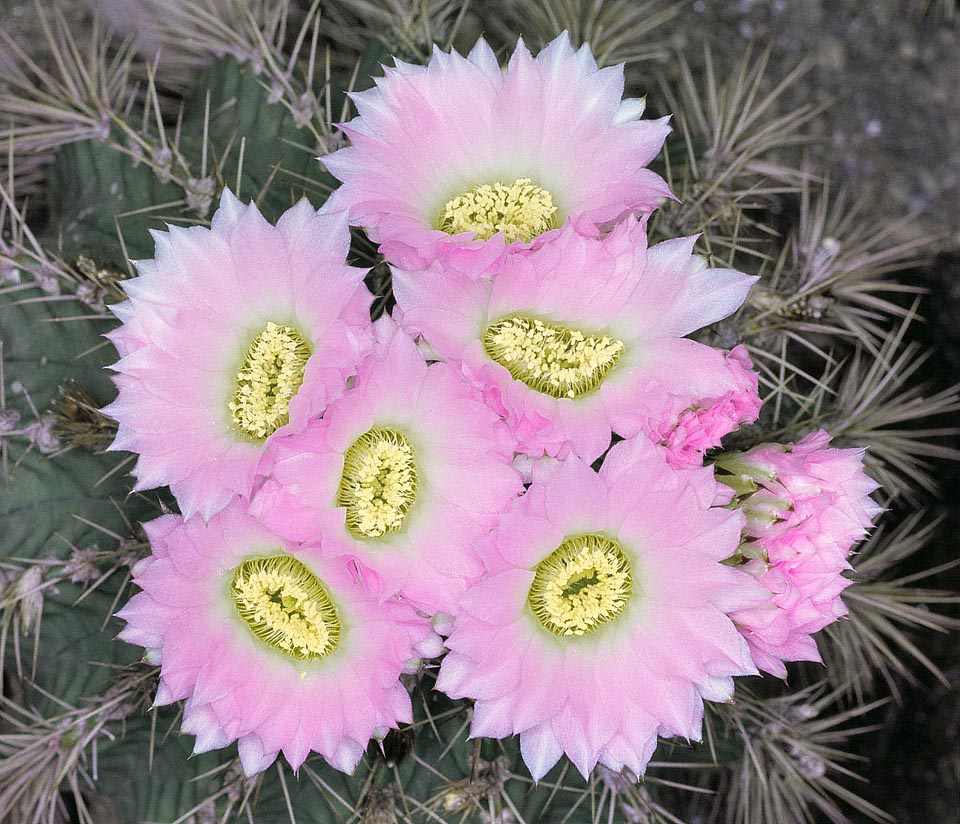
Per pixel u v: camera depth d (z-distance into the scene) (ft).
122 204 0.93
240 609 0.75
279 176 0.92
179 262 0.73
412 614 0.72
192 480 0.72
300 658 0.75
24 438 0.88
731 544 0.71
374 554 0.72
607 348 0.73
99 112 0.94
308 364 0.70
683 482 0.71
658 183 0.75
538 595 0.74
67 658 0.91
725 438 0.90
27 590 0.86
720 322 0.91
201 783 0.88
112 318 0.89
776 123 1.05
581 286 0.72
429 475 0.73
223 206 0.74
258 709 0.74
